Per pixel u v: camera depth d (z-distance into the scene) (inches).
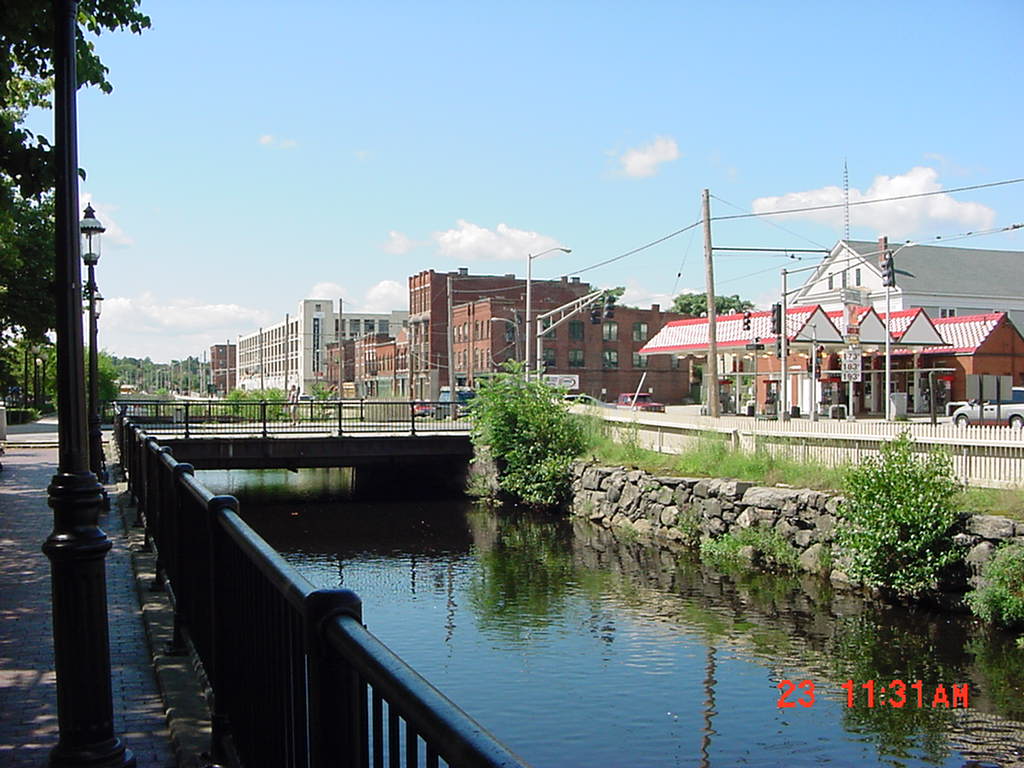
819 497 752.3
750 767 368.5
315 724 101.8
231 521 178.1
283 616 132.0
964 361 1802.4
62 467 169.0
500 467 1261.1
